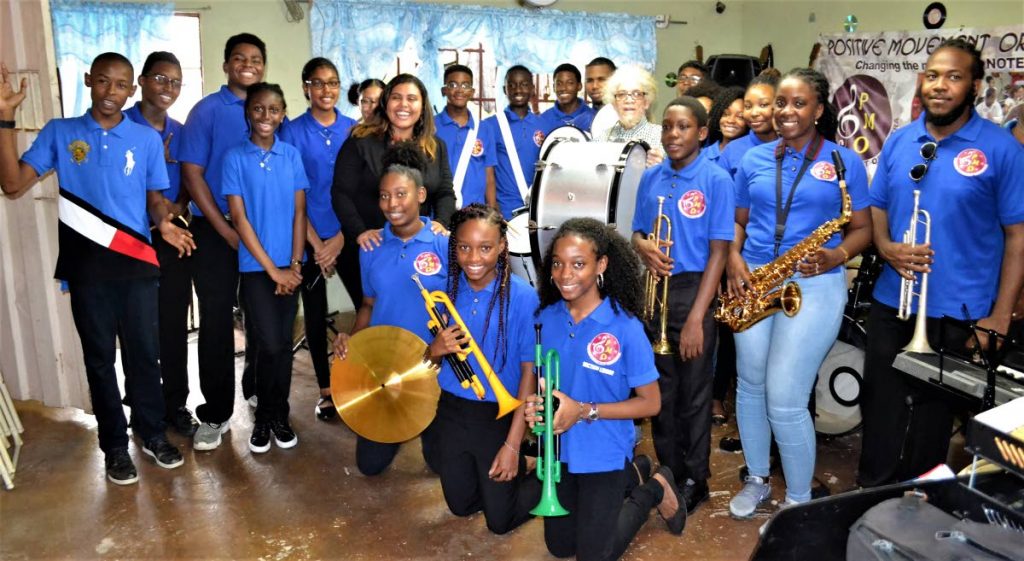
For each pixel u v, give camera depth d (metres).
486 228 3.02
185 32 6.27
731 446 4.18
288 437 4.17
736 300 3.35
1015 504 1.60
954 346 3.07
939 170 3.06
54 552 3.21
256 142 3.93
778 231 3.23
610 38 7.21
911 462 3.23
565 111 5.72
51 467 3.92
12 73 4.11
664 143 3.32
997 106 5.00
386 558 3.19
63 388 4.55
